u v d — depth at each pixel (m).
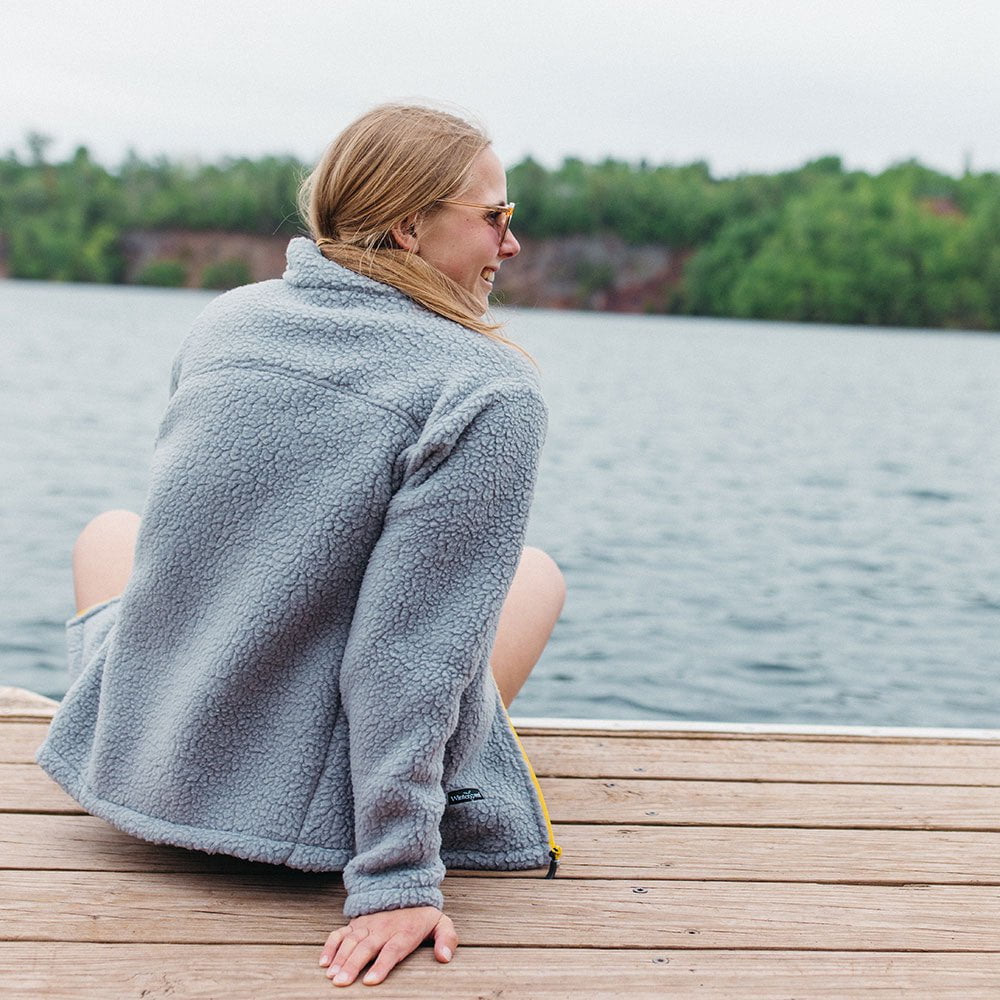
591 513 7.25
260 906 1.39
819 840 1.64
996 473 10.02
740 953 1.36
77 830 1.55
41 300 38.31
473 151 1.39
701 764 1.88
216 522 1.31
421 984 1.26
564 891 1.48
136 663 1.41
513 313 1.50
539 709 3.51
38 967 1.25
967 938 1.41
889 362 27.41
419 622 1.28
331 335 1.32
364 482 1.27
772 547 6.40
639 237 55.00
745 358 26.91
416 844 1.29
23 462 8.10
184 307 35.62
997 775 1.88
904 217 51.62
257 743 1.35
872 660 4.21
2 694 2.12
